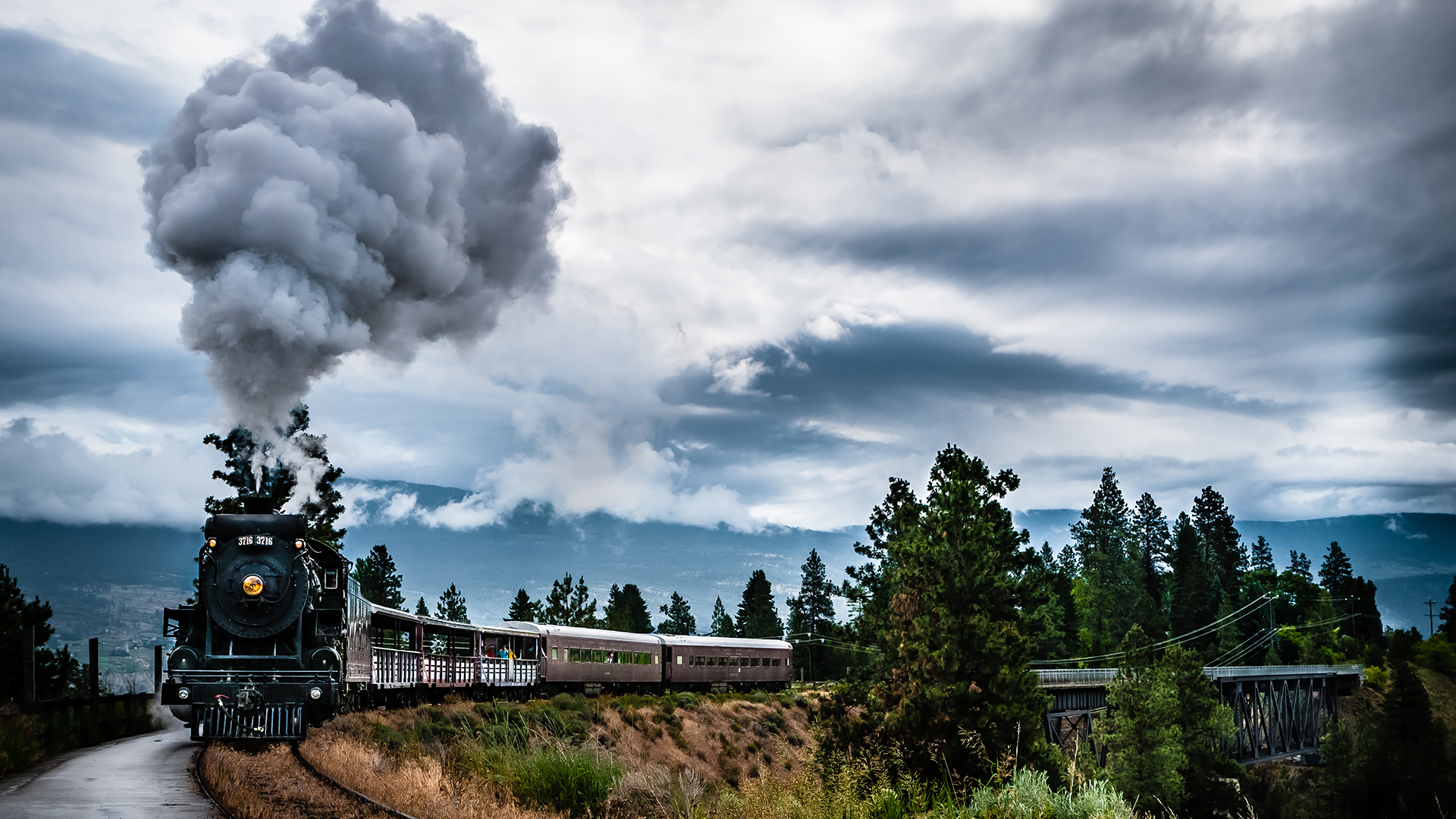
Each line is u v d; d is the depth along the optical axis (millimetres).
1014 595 41812
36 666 35750
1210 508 132500
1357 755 67000
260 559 20531
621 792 16062
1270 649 115688
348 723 25859
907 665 37938
